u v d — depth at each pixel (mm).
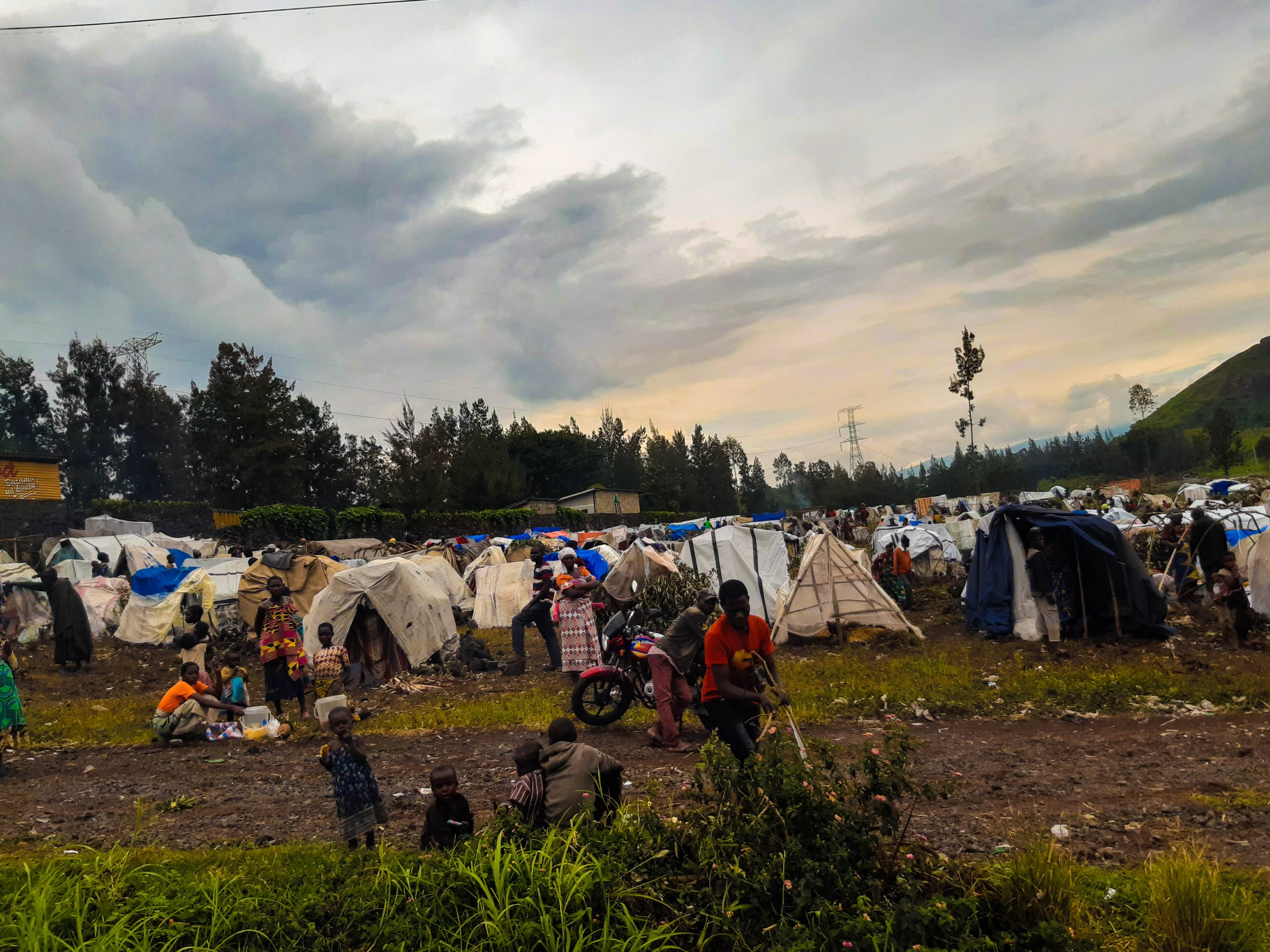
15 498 29750
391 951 3758
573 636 11703
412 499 42250
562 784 4984
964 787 6293
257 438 48969
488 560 23062
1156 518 21812
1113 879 4340
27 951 3590
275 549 18984
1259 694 8500
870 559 25656
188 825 6379
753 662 5590
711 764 4738
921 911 3641
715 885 4148
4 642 10328
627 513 70625
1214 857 4613
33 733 9984
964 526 25172
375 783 5574
